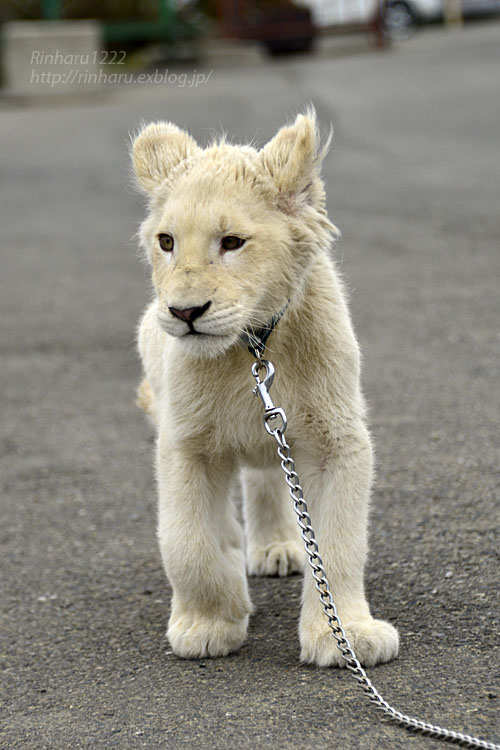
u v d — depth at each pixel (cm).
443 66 3600
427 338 1236
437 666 554
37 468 970
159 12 4575
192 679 572
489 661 554
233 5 4788
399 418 993
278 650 608
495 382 1072
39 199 2250
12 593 719
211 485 635
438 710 503
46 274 1695
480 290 1402
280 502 759
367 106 2917
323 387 595
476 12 5644
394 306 1365
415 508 784
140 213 2072
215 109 3022
